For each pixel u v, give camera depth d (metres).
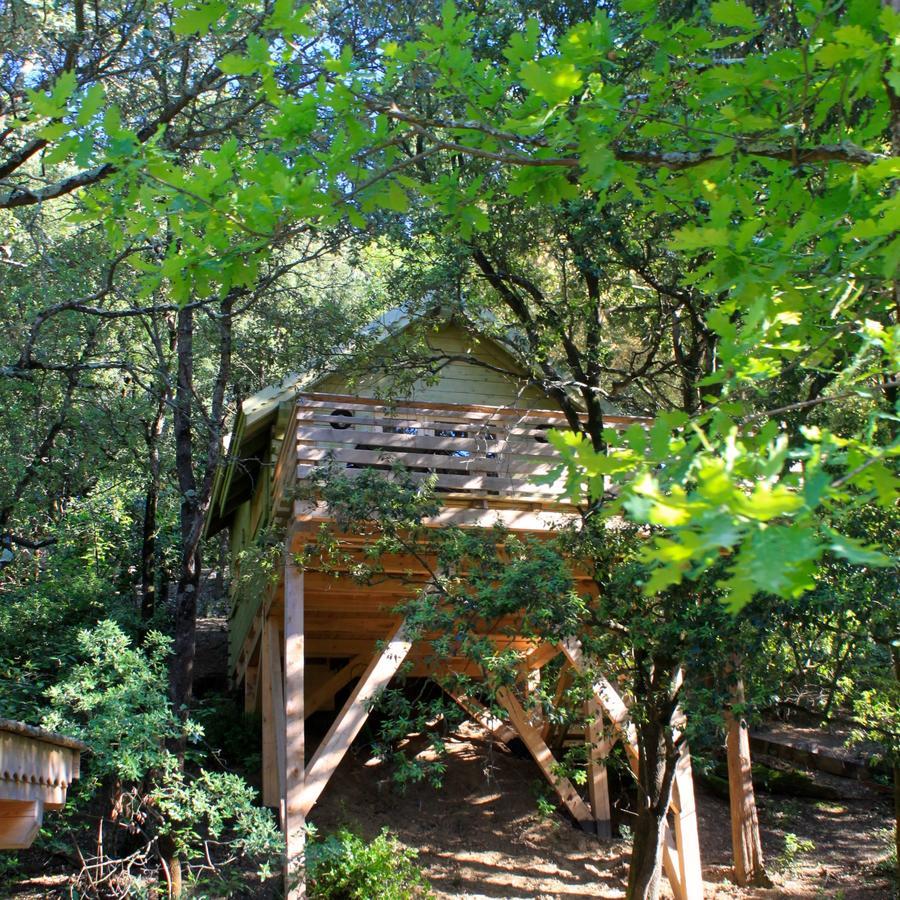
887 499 1.89
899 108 3.08
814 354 3.25
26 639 13.22
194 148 8.38
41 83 9.03
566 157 3.62
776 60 3.33
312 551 9.61
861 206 3.11
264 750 12.40
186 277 3.55
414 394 12.55
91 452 15.57
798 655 8.91
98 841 9.88
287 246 13.02
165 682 10.39
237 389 15.89
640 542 8.24
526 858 11.84
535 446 10.93
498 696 11.84
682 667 8.50
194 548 12.53
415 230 11.21
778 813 13.53
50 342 13.45
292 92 5.05
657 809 9.43
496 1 9.63
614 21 6.97
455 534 8.98
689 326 11.98
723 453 1.81
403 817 12.74
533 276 11.98
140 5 8.99
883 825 13.07
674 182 3.88
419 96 7.66
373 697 9.05
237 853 11.16
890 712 9.52
